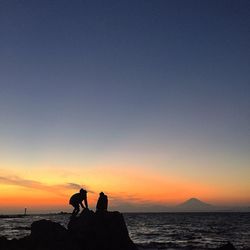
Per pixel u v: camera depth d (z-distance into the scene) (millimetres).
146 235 70562
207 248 45719
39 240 26016
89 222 26484
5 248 25156
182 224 126000
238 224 122125
